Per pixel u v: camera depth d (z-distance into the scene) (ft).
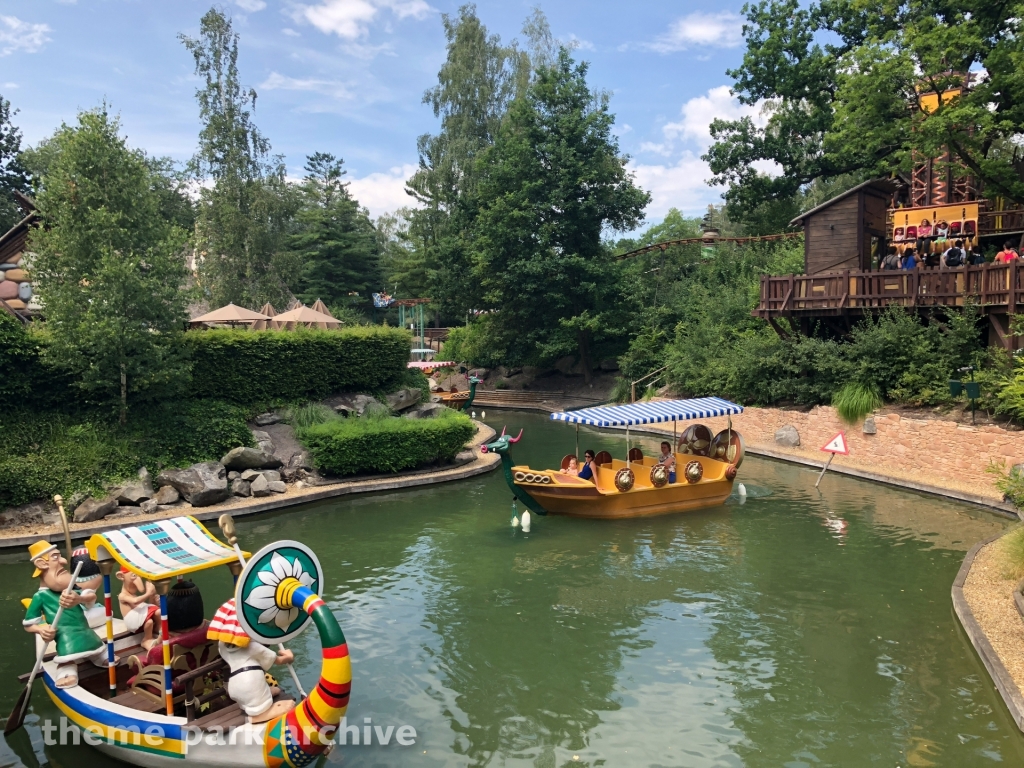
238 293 128.36
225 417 60.03
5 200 147.23
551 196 120.98
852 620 32.09
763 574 38.55
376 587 37.09
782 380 75.72
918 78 61.52
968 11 68.59
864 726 23.41
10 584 38.09
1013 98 65.00
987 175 64.34
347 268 202.18
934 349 63.72
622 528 48.34
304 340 69.05
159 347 54.08
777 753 22.00
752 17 109.40
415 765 21.45
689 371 93.56
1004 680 24.47
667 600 35.01
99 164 53.47
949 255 66.44
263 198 131.44
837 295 70.90
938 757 21.59
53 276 53.11
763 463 71.15
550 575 38.88
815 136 112.37
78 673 23.21
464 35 143.13
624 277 126.00
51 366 52.47
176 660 21.18
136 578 25.22
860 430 65.92
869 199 79.92
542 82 127.13
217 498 52.75
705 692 25.88
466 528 48.60
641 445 85.10
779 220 124.98
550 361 139.44
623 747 22.43
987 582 34.40
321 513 52.65
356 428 61.72
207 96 130.62
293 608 20.51
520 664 28.22
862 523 48.08
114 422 55.06
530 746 22.50
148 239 56.08
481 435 89.56
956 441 56.24
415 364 120.57
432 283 148.66
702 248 133.28
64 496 48.24
